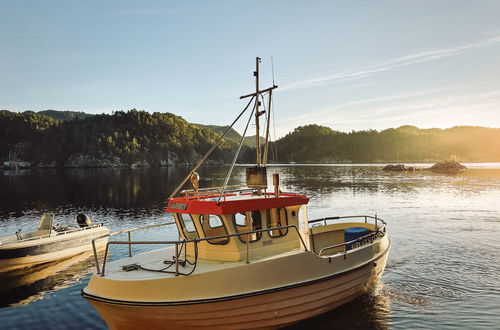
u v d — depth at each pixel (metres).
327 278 10.43
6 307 13.05
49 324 11.63
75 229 21.19
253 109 11.77
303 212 11.65
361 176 96.19
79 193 59.47
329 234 15.47
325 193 52.06
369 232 14.59
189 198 10.95
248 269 9.09
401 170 127.31
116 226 29.45
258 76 11.81
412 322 11.02
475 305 12.18
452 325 10.79
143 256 10.80
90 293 9.04
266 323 9.55
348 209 36.22
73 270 17.53
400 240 21.92
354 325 10.86
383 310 11.88
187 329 8.88
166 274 9.06
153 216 34.59
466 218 29.78
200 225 10.04
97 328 11.32
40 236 19.06
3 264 17.17
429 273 15.57
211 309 8.70
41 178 108.31
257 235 10.13
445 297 12.90
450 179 79.56
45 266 18.19
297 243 11.09
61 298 13.91
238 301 8.88
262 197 11.19
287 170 148.12
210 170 174.38
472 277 15.00
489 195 46.69
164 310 8.55
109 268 9.81
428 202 40.41
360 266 11.66
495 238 22.17
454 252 18.97
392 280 14.73
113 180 97.19
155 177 113.62
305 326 10.45
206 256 10.05
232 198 11.04
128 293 8.67
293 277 9.79
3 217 35.12
